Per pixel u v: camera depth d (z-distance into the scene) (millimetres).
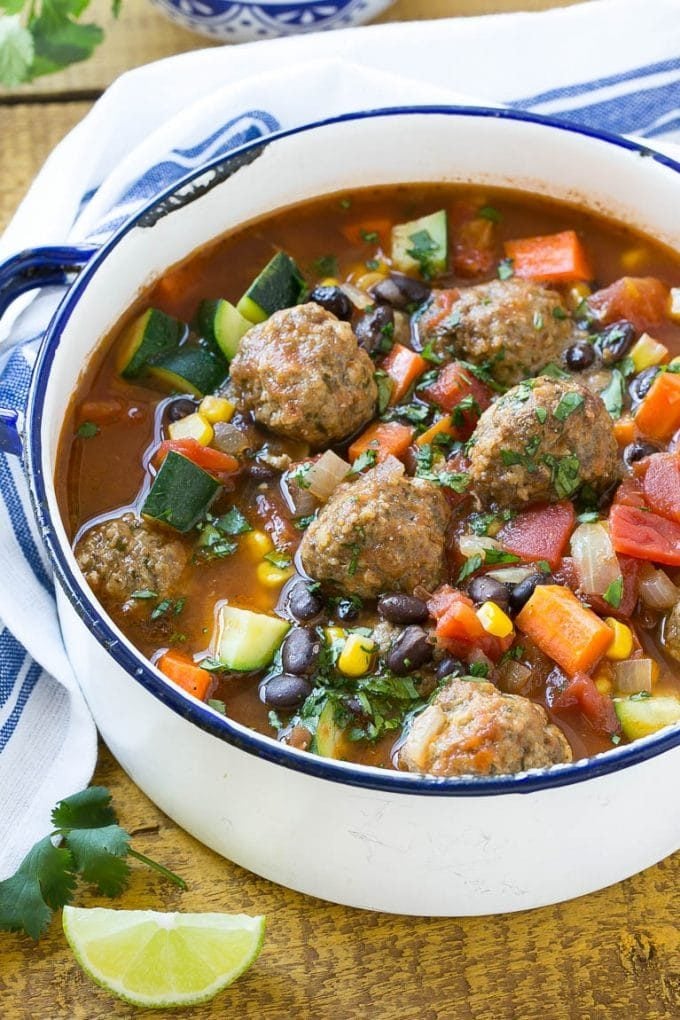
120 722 505
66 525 542
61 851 506
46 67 628
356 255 603
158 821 532
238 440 552
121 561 526
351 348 547
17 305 591
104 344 569
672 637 510
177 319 584
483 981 504
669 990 502
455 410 553
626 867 507
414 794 454
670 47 653
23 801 532
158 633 521
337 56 657
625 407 562
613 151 585
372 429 556
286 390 541
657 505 530
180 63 653
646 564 524
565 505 532
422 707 500
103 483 550
